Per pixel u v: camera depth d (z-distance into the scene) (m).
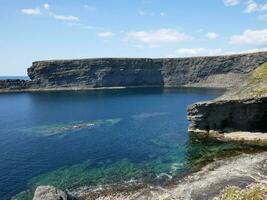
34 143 67.88
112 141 68.31
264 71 78.00
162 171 48.41
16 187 43.94
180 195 37.50
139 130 79.31
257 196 29.06
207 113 69.12
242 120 66.50
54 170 50.41
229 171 44.41
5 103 146.62
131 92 198.12
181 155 56.34
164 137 70.75
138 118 98.19
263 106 64.69
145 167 50.66
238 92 72.00
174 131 76.88
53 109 122.44
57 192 34.44
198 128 71.69
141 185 42.91
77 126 85.50
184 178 44.34
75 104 137.38
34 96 178.25
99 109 120.31
